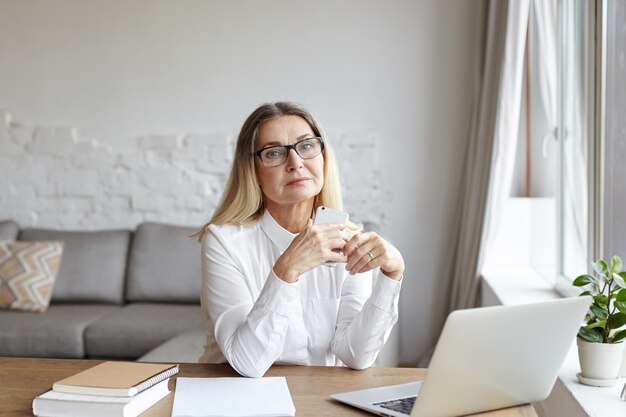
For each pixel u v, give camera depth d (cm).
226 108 495
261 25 488
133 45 499
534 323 146
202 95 496
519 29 370
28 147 509
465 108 474
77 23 502
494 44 408
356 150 484
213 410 157
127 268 479
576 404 195
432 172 480
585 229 304
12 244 468
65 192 509
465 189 459
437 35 475
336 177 211
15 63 507
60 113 507
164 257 470
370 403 162
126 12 498
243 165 206
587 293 206
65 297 472
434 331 483
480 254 405
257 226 211
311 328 206
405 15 477
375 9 479
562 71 358
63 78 505
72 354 419
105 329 418
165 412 157
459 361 142
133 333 416
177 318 431
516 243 442
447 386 145
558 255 361
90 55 502
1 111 509
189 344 371
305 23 485
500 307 142
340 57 483
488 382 149
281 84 489
